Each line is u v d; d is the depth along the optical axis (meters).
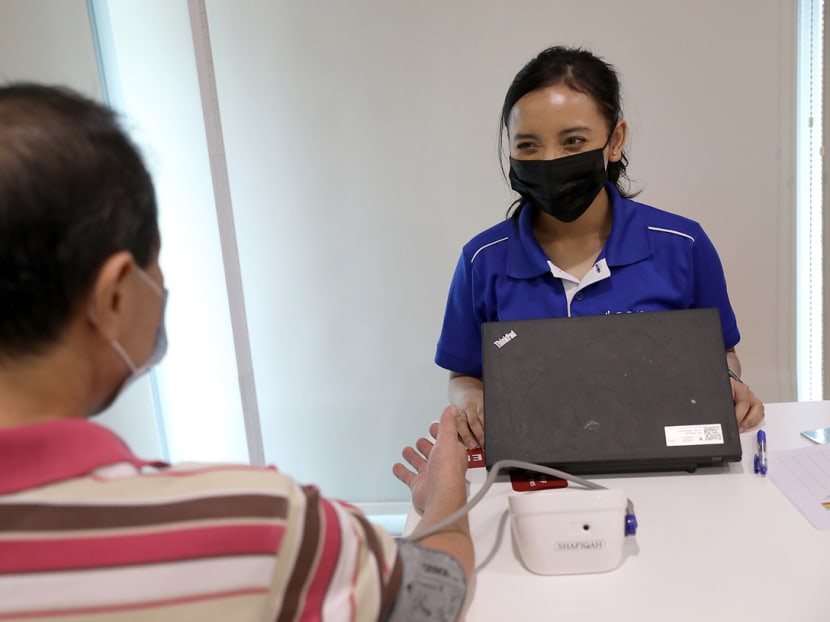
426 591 0.63
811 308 2.17
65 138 0.48
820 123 2.03
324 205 2.21
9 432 0.46
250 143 2.18
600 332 1.06
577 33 2.03
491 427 1.01
